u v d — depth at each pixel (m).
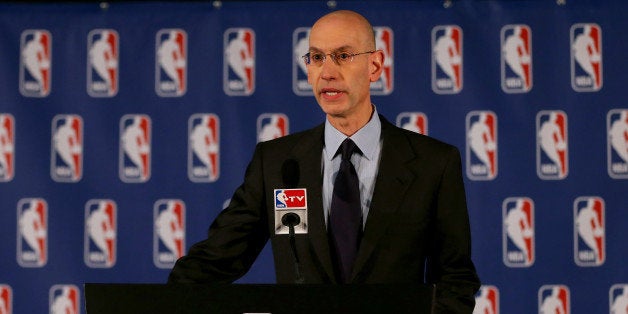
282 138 5.59
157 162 9.20
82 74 9.28
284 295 4.06
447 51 9.13
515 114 9.02
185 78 9.27
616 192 8.91
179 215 9.17
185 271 5.25
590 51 9.03
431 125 9.09
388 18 9.20
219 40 9.28
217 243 5.31
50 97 9.27
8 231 9.17
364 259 5.02
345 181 5.21
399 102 9.11
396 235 5.10
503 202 8.98
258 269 9.11
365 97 5.23
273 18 9.28
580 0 9.09
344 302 4.03
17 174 9.20
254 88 9.23
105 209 9.17
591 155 8.95
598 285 8.86
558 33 9.05
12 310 9.12
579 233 8.91
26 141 9.21
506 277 8.93
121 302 4.13
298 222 4.96
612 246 8.88
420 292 4.02
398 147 5.32
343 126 5.32
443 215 5.18
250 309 4.06
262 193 5.40
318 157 5.34
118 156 9.20
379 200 5.15
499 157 9.01
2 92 9.24
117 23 9.34
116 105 9.26
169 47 9.30
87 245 9.15
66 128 9.23
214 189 9.19
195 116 9.23
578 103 9.00
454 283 5.01
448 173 5.23
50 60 9.30
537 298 8.91
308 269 5.10
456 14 9.15
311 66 5.17
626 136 8.94
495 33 9.10
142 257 9.16
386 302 4.02
